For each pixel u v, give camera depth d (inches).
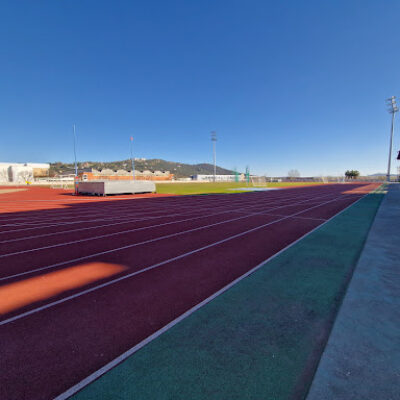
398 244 219.0
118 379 83.5
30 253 235.5
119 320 120.6
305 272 173.5
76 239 290.2
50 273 184.7
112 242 275.4
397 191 1026.1
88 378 84.7
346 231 300.4
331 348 89.5
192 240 281.6
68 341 105.3
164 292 150.6
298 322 112.9
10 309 133.0
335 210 531.8
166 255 225.9
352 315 109.9
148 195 1048.2
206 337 103.7
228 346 97.6
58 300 142.6
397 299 123.3
